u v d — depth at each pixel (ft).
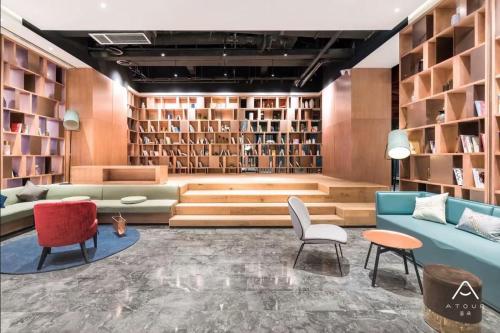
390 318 7.12
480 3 10.69
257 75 29.55
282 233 14.60
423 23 13.69
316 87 29.73
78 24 14.64
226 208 16.72
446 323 6.57
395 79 23.11
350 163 21.39
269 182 20.43
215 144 30.45
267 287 8.71
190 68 26.09
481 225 9.48
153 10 13.25
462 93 11.93
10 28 14.67
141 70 29.32
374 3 12.82
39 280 9.09
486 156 10.27
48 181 19.85
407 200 13.30
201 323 6.86
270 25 14.76
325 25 14.78
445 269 7.14
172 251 11.89
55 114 20.53
